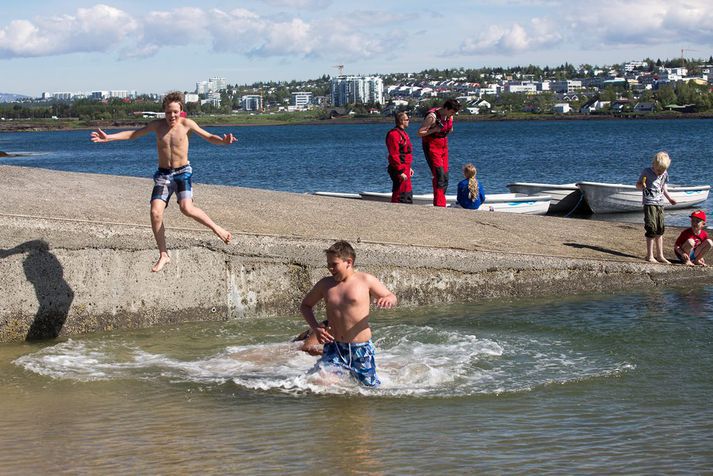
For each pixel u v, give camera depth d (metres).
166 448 6.41
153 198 9.35
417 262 11.95
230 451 6.33
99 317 10.36
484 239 13.46
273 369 8.80
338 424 7.02
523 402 7.63
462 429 6.86
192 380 8.41
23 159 83.69
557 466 5.97
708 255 14.31
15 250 9.86
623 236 15.10
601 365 8.84
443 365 8.91
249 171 53.72
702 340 9.77
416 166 55.09
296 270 11.38
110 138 9.02
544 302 12.15
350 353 8.25
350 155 73.69
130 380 8.41
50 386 8.20
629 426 6.89
